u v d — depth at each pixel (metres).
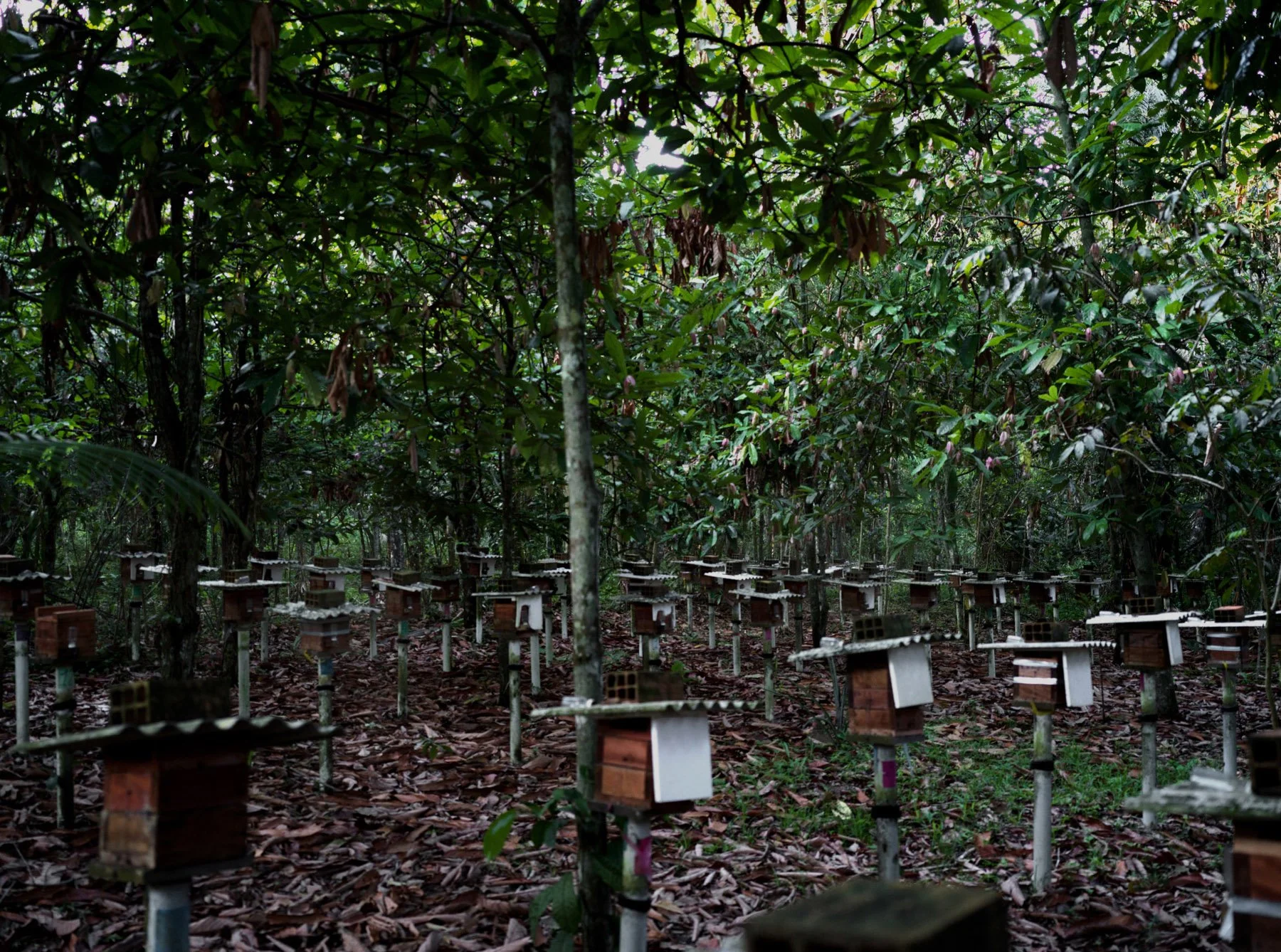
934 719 7.98
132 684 2.21
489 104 4.06
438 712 7.93
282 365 4.76
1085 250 7.27
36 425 7.33
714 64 4.25
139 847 2.18
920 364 8.41
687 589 12.78
